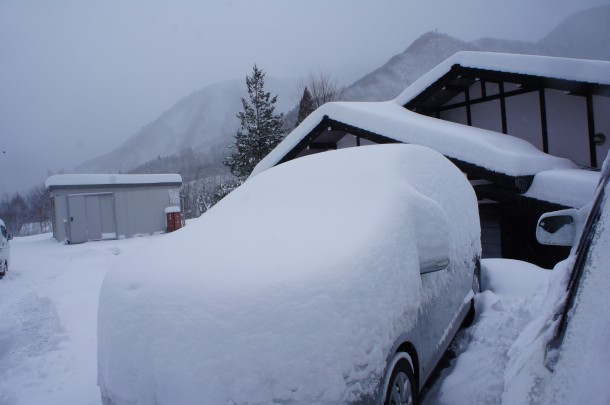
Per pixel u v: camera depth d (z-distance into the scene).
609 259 1.48
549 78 8.56
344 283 2.19
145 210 18.30
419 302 2.79
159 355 2.11
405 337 2.53
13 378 4.26
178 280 2.34
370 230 2.59
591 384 1.19
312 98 25.89
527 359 1.90
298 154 11.04
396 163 3.54
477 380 3.18
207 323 2.08
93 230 17.17
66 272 10.00
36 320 6.54
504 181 7.20
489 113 10.45
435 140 8.11
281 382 1.96
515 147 8.23
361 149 3.95
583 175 6.96
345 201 3.12
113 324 2.35
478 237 4.84
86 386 3.93
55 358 4.75
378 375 2.18
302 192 3.45
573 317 1.53
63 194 17.02
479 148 7.52
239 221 3.24
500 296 4.87
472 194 4.95
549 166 7.80
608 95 8.51
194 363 2.03
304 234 2.72
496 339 3.73
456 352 3.84
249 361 1.98
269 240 2.72
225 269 2.37
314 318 2.06
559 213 2.59
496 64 9.23
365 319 2.18
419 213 3.05
